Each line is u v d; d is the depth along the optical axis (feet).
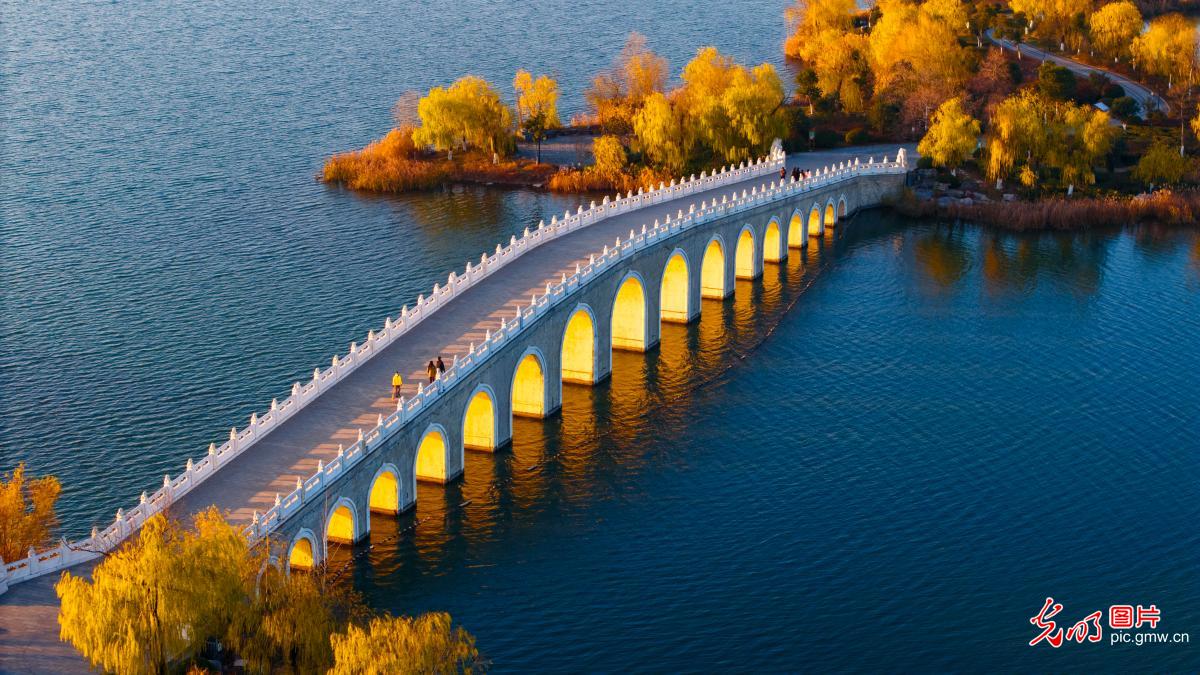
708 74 637.71
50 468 344.28
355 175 597.93
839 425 384.06
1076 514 338.95
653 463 361.10
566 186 597.93
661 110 601.62
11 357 406.00
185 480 285.02
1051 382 413.80
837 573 312.50
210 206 555.28
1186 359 431.02
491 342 349.41
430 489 340.59
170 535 245.04
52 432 362.12
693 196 514.27
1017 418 389.19
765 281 504.84
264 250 505.25
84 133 653.30
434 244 517.14
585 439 372.79
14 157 611.47
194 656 237.86
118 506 328.29
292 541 277.03
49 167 599.16
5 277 469.57
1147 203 577.84
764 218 503.61
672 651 284.61
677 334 451.12
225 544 238.48
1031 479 355.15
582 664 279.69
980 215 574.97
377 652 227.20
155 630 228.63
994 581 310.65
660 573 311.68
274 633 235.40
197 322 434.30
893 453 367.86
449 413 335.26
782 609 299.17
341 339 421.59
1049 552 322.14
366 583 303.07
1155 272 513.86
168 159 616.39
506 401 362.12
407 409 317.42
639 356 431.02
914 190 591.78
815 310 473.26
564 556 317.42
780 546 323.16
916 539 326.85
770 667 280.31
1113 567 316.81
